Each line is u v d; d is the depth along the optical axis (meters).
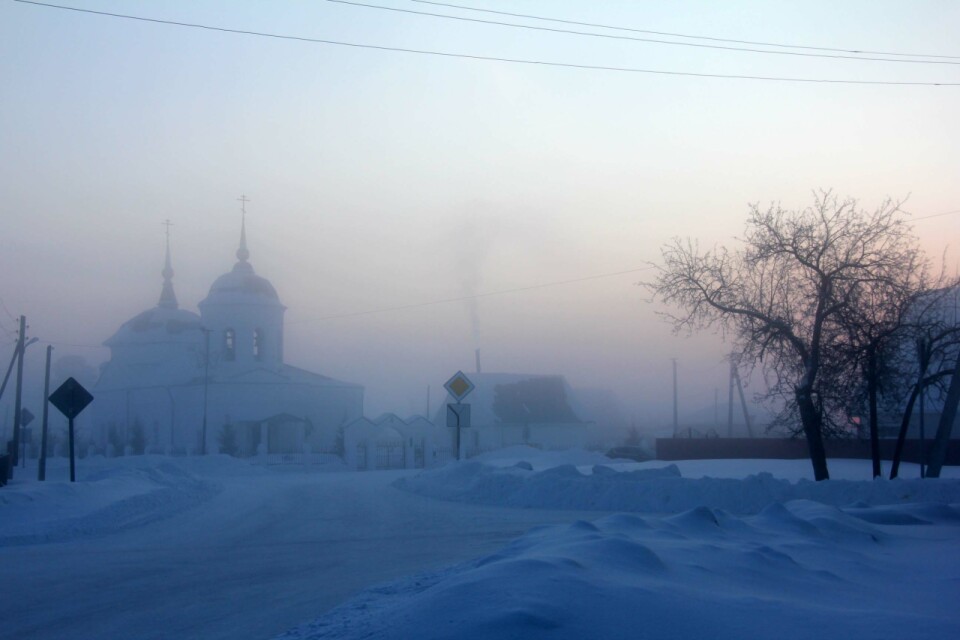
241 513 23.52
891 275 24.56
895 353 25.17
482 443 79.81
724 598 7.45
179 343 80.50
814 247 25.05
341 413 77.50
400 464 61.47
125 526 20.05
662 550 9.52
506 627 6.07
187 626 9.38
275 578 12.39
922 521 16.05
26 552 15.62
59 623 9.62
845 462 38.78
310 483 38.22
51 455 74.06
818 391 25.02
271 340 77.56
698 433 68.31
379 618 7.52
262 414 72.56
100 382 85.88
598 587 7.02
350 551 15.22
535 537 11.07
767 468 35.69
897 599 8.69
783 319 25.56
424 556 14.40
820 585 9.01
